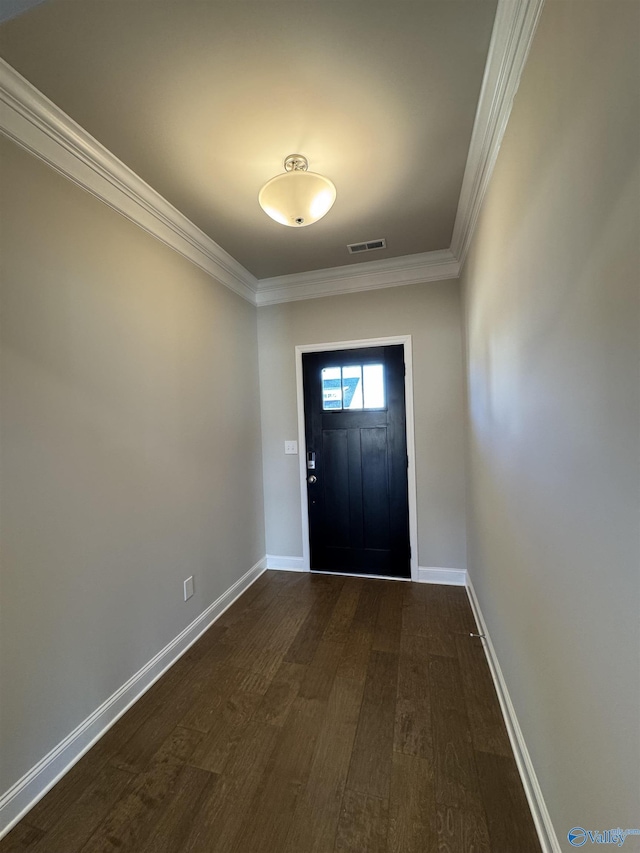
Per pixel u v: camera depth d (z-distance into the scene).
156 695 1.76
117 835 1.16
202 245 2.35
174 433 2.10
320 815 1.20
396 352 2.94
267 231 2.32
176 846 1.13
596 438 0.73
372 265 2.85
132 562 1.76
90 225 1.58
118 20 1.05
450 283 2.80
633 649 0.63
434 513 2.89
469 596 2.63
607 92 0.63
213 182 1.82
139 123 1.43
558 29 0.84
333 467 3.12
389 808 1.21
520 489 1.28
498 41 1.13
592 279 0.72
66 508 1.44
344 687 1.78
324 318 3.08
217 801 1.26
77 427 1.50
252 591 2.83
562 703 0.95
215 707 1.68
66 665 1.42
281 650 2.09
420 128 1.51
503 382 1.47
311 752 1.44
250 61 1.20
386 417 2.98
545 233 0.96
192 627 2.20
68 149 1.46
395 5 1.05
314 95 1.34
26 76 1.22
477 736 1.48
